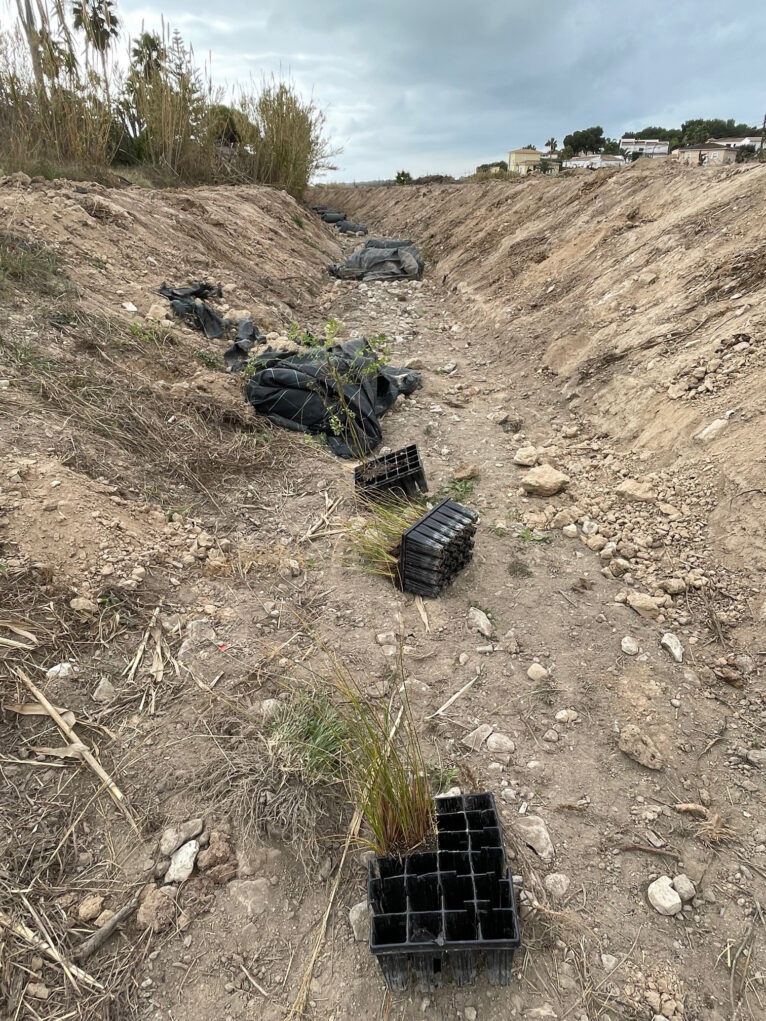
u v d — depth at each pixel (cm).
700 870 249
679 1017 207
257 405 592
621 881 246
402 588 398
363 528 444
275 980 215
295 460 537
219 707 301
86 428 462
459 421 641
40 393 473
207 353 668
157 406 532
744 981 216
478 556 434
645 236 779
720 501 422
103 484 412
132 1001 209
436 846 239
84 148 1120
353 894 238
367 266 1289
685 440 484
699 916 235
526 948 225
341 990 213
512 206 1276
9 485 369
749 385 473
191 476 473
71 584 340
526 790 278
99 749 278
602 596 395
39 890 231
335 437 576
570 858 253
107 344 589
